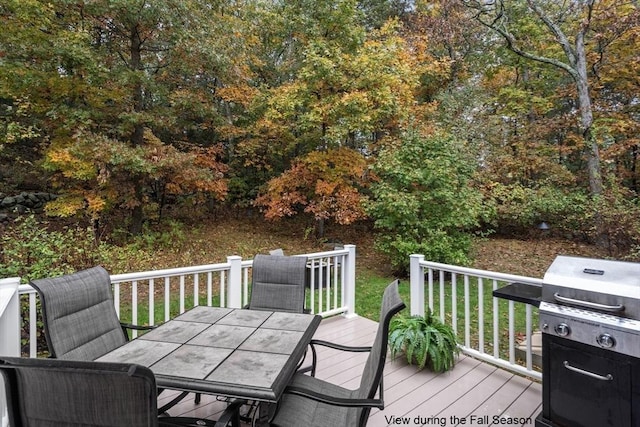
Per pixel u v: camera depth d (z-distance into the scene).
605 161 8.09
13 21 5.61
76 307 2.11
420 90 10.27
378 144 8.59
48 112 6.05
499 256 7.97
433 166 6.35
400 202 6.23
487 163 8.99
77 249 4.04
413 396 2.66
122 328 2.38
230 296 3.43
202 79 8.74
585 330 1.92
